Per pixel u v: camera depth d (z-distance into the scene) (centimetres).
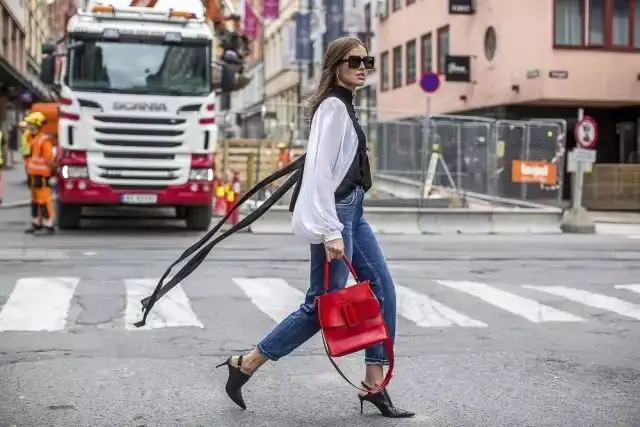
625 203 2673
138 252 1329
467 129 2075
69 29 1565
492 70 2823
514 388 568
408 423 487
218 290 966
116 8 1582
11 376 584
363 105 4169
